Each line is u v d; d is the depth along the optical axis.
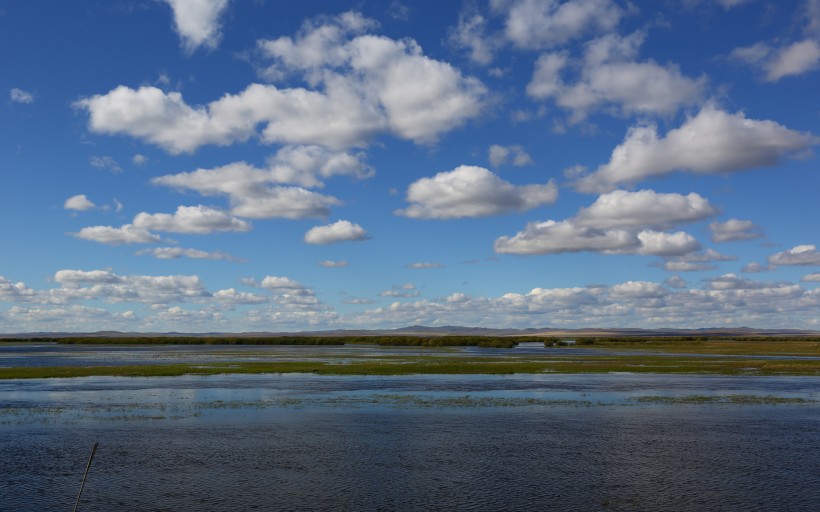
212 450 31.80
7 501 23.56
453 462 29.47
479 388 59.38
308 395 53.22
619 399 51.28
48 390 57.12
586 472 27.80
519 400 50.31
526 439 34.72
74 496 24.22
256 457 30.31
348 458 30.20
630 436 35.59
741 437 35.47
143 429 37.16
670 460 30.00
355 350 164.25
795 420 41.06
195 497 24.12
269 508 22.88
